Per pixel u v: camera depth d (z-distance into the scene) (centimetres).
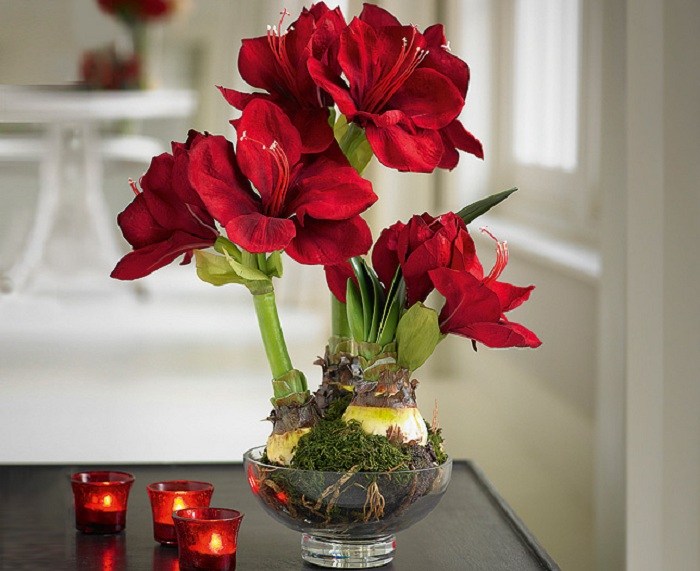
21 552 228
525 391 518
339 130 221
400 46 212
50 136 535
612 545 422
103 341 545
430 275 211
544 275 497
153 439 489
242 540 233
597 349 430
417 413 218
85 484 234
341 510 214
